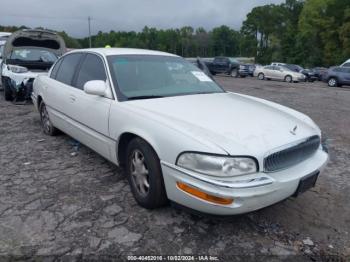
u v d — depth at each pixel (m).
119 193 3.62
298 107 10.66
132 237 2.85
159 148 2.87
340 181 4.17
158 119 3.00
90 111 3.86
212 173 2.53
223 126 2.86
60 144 5.28
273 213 3.32
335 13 53.44
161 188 3.03
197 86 4.20
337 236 2.98
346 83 22.61
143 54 4.27
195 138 2.65
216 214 2.60
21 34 8.70
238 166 2.53
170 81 4.05
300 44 59.84
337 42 53.50
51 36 9.10
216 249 2.74
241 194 2.48
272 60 69.38
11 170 4.20
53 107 5.03
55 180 3.92
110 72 3.77
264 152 2.62
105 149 3.74
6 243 2.71
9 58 8.81
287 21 79.38
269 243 2.85
